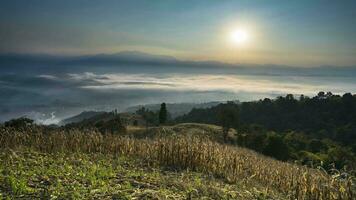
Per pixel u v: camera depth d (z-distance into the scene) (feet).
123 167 52.85
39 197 33.35
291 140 294.05
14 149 60.90
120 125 135.85
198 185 42.86
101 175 42.75
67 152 63.21
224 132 266.36
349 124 431.84
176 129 207.82
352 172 45.75
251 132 278.67
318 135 413.59
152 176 46.47
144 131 180.45
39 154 57.93
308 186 47.26
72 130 75.05
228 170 57.88
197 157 59.06
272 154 214.90
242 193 42.80
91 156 60.34
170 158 60.13
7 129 72.23
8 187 35.70
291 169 58.95
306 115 508.12
